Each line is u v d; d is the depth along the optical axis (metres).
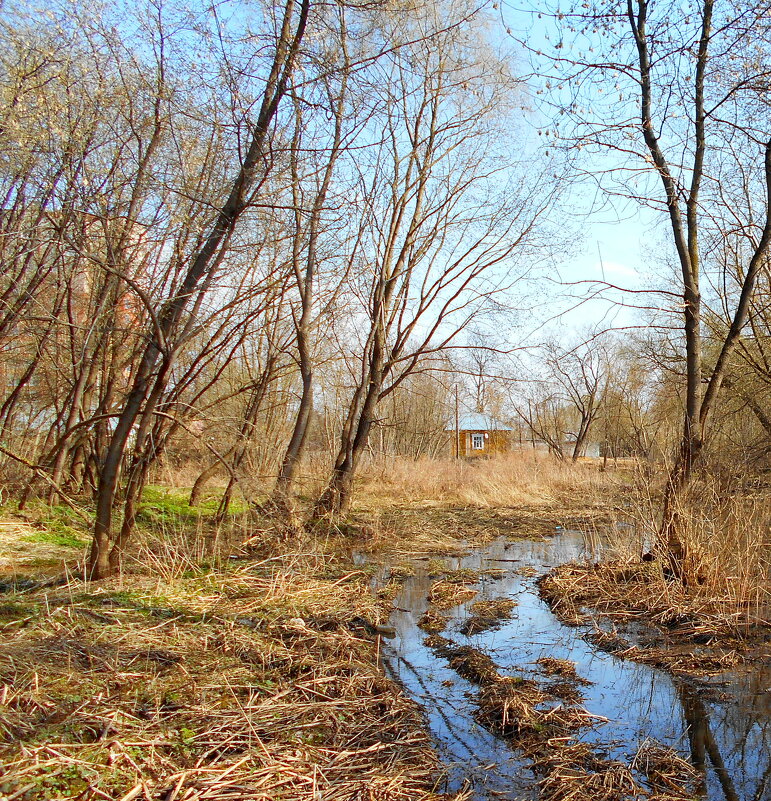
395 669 6.00
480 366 14.32
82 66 8.01
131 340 11.19
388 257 13.48
